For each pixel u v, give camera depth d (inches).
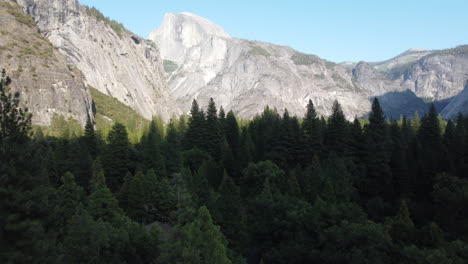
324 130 3590.1
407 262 1465.3
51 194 929.5
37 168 893.2
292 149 2901.1
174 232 1290.6
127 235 1413.6
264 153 3053.6
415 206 2327.8
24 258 775.7
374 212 2336.4
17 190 824.3
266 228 1876.2
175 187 1611.7
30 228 796.6
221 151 3051.2
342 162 2501.2
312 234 1776.6
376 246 1533.0
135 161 2709.2
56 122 4630.9
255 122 4498.0
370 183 2593.5
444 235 1860.2
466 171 2469.2
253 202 2017.7
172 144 3026.6
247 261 1829.5
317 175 2258.9
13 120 877.2
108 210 1632.6
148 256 1409.9
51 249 867.4
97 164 2144.4
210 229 1262.3
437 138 3213.6
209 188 1956.2
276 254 1743.4
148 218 1919.3
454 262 1417.3
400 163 2625.5
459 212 1980.8
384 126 3179.1
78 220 1219.2
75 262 1157.1
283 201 1985.7
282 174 2436.0
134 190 1916.8
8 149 840.9
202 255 1213.7
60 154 2623.0
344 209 1857.8
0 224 786.2
